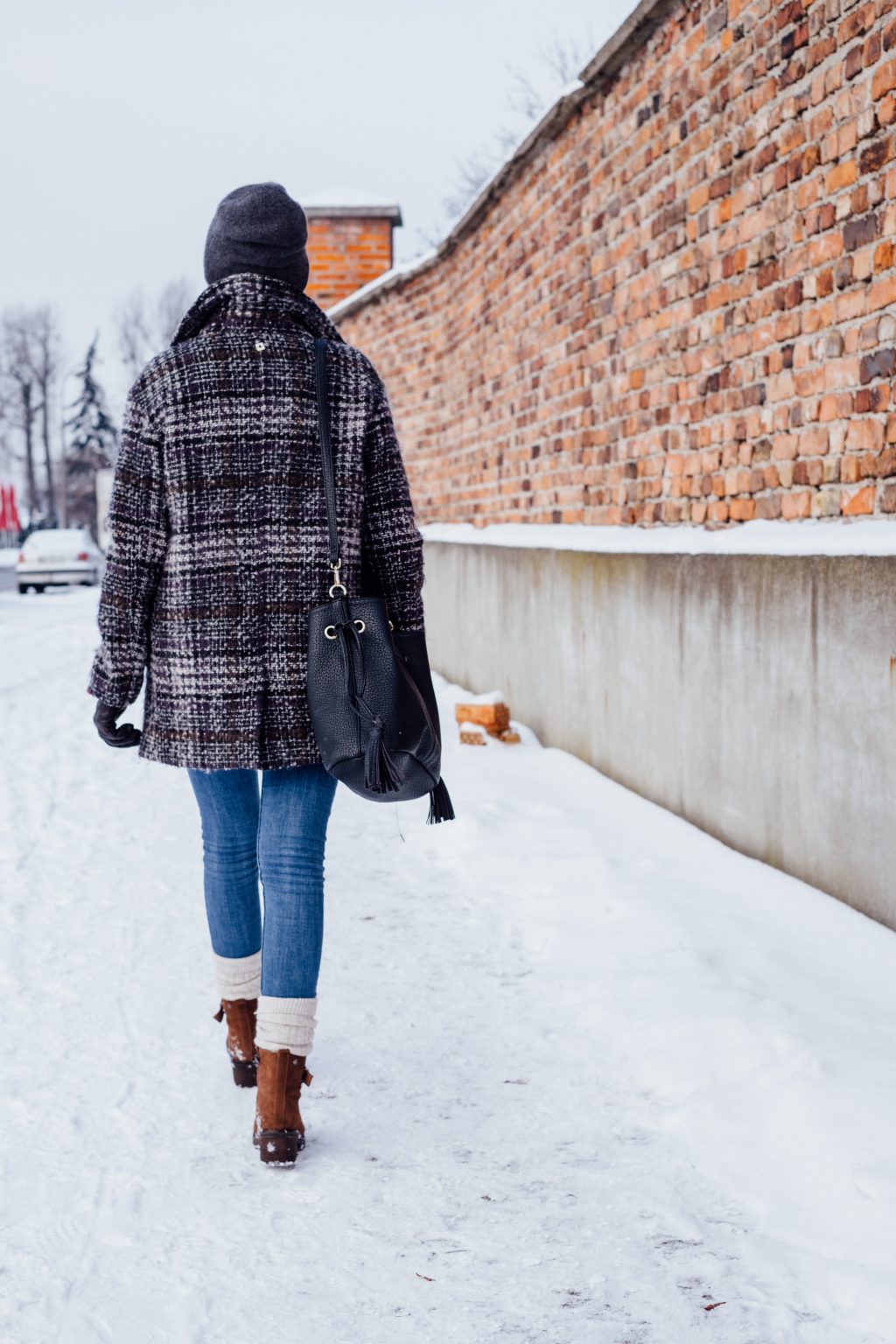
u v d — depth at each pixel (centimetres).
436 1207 234
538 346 723
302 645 256
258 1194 240
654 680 506
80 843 501
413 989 345
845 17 374
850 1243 212
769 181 426
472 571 835
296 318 267
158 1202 237
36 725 780
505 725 681
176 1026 321
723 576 438
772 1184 235
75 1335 195
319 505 258
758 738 415
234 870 281
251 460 254
